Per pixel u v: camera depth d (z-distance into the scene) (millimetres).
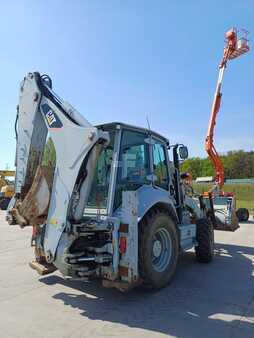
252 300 4930
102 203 5137
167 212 5727
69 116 4754
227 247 8992
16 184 5285
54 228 4652
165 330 3896
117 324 4051
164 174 6324
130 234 4609
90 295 5066
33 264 5598
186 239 6602
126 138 5316
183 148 6730
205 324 4074
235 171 64562
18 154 5305
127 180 5238
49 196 4828
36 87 5117
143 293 5188
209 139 12109
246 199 32156
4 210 21109
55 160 4961
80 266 4547
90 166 4504
